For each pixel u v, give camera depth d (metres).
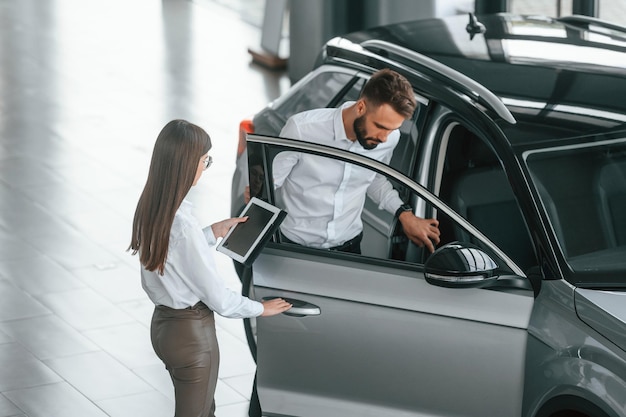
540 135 5.04
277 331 5.21
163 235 4.80
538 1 10.45
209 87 12.06
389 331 5.01
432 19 6.36
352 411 5.20
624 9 9.73
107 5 15.49
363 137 5.22
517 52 5.71
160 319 5.03
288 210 5.29
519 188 4.93
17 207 8.87
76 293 7.51
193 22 14.66
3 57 12.92
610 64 5.56
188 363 5.03
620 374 4.39
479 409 4.94
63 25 14.41
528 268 5.14
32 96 11.59
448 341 4.91
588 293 4.67
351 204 5.25
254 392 5.95
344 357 5.12
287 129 5.40
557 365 4.61
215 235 5.17
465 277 4.64
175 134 4.76
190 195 9.15
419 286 4.96
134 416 6.12
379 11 11.35
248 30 14.30
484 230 5.30
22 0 15.58
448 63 5.60
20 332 6.98
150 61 12.94
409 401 5.07
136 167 9.78
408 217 5.09
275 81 12.32
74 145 10.26
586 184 4.98
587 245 4.86
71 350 6.79
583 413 4.52
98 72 12.48
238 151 6.93
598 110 5.20
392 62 5.65
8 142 10.27
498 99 5.17
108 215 8.77
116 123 10.88
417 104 5.36
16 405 6.18
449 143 5.29
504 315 4.79
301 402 5.30
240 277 6.73
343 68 5.98
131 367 6.62
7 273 7.75
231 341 6.96
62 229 8.49
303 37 11.78
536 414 4.75
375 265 5.10
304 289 5.13
